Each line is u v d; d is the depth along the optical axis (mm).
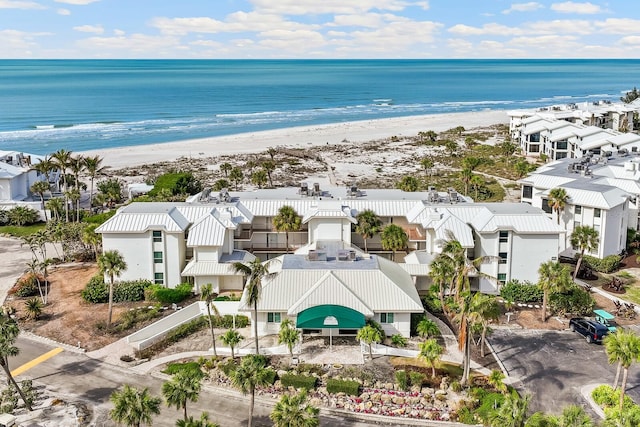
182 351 66688
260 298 68312
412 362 62844
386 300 68125
